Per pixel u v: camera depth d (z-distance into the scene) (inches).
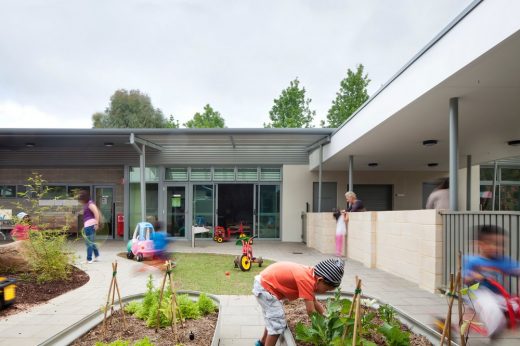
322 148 511.5
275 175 610.9
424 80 223.1
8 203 597.0
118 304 170.7
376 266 325.4
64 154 585.9
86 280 264.7
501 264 156.8
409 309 190.2
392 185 619.8
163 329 138.2
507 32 147.6
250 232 602.9
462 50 181.3
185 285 249.6
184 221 598.2
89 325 137.6
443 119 285.6
